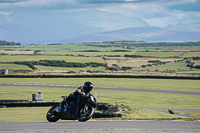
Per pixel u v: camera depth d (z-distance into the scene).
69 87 120.19
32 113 58.03
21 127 20.75
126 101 85.12
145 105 78.50
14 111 62.75
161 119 24.81
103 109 50.06
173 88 116.25
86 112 16.98
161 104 80.88
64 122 24.83
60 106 17.45
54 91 108.19
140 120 24.55
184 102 84.75
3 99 86.44
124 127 20.23
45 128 20.16
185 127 19.84
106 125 21.45
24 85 127.50
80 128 20.03
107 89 113.50
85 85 16.69
